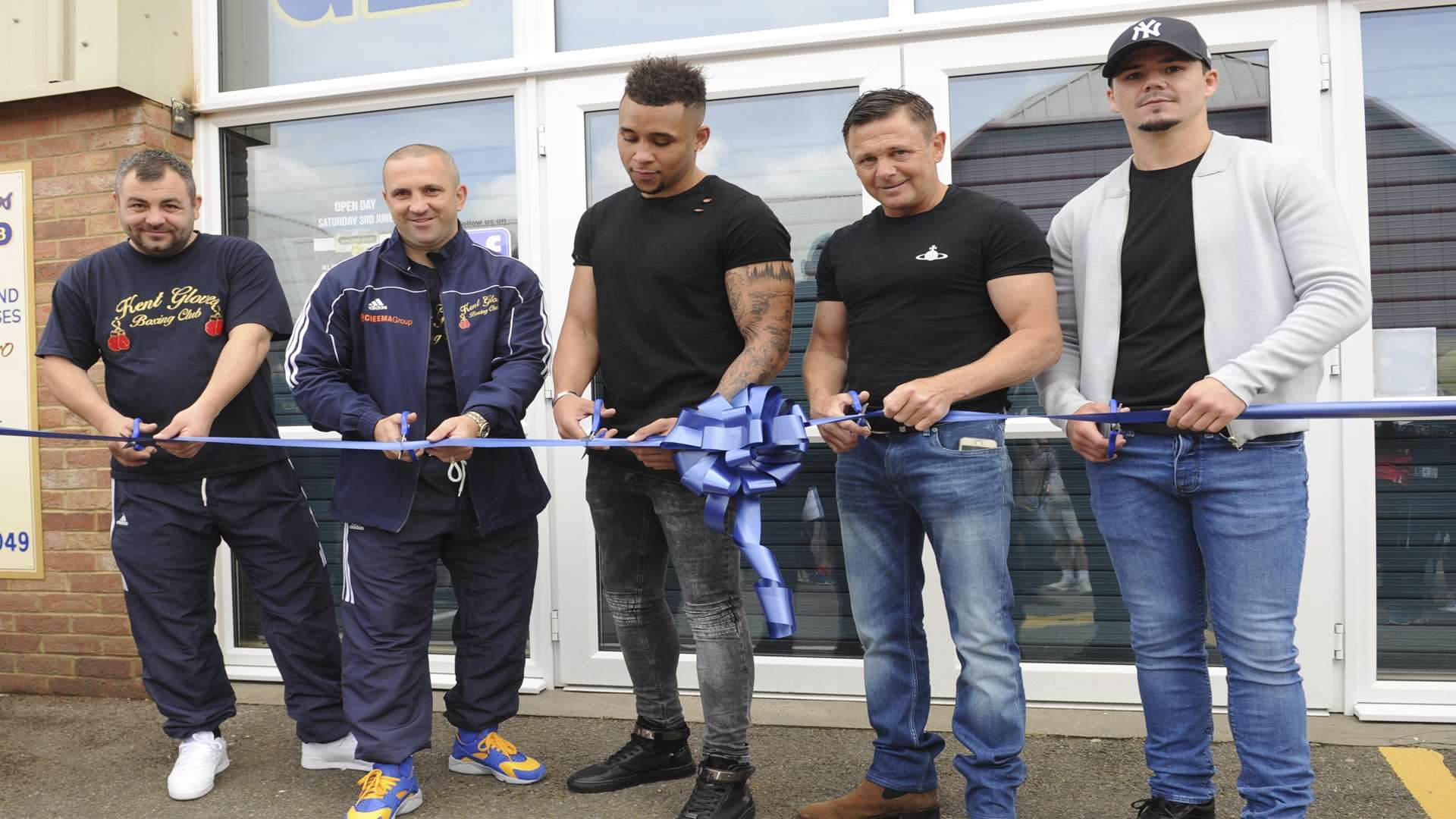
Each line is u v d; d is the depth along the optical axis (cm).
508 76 332
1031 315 199
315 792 255
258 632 359
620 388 232
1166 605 204
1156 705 208
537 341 249
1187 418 179
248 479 259
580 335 245
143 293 256
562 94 330
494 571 254
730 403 208
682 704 315
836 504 320
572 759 274
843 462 224
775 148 322
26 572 342
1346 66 285
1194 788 207
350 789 257
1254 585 190
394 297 243
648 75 216
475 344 243
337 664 270
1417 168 286
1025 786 250
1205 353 193
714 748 228
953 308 206
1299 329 179
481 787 255
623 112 219
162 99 341
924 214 211
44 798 254
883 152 203
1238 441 189
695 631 230
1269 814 188
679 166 222
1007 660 202
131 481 256
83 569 338
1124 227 204
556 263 331
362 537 239
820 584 322
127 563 257
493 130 341
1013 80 306
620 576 248
